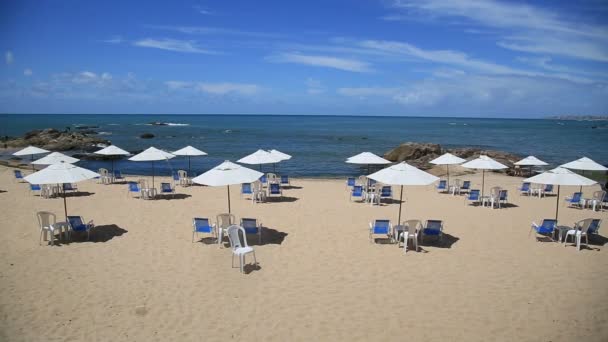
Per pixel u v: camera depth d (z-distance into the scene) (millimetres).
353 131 88438
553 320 6848
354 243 10938
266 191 18234
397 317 6965
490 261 9633
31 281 8336
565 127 125188
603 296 7719
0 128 85500
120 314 7023
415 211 14883
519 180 23391
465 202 16609
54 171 10570
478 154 30453
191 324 6719
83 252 10070
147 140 56906
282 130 90250
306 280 8484
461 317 6965
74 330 6504
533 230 12359
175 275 8688
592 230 10617
